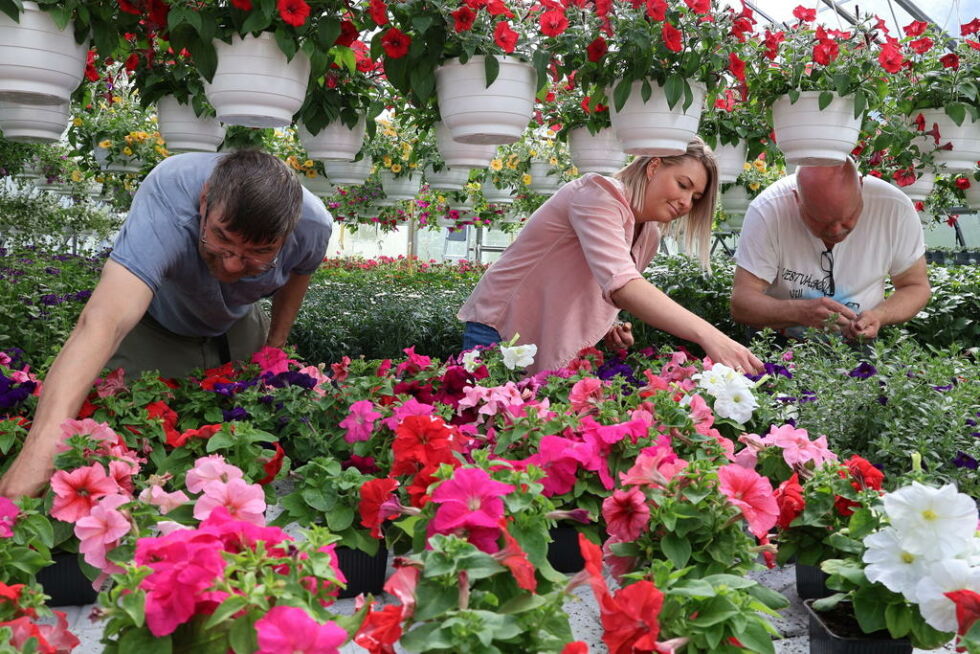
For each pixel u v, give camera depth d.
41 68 2.39
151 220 1.96
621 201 2.65
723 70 3.01
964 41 3.49
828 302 3.19
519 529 1.35
